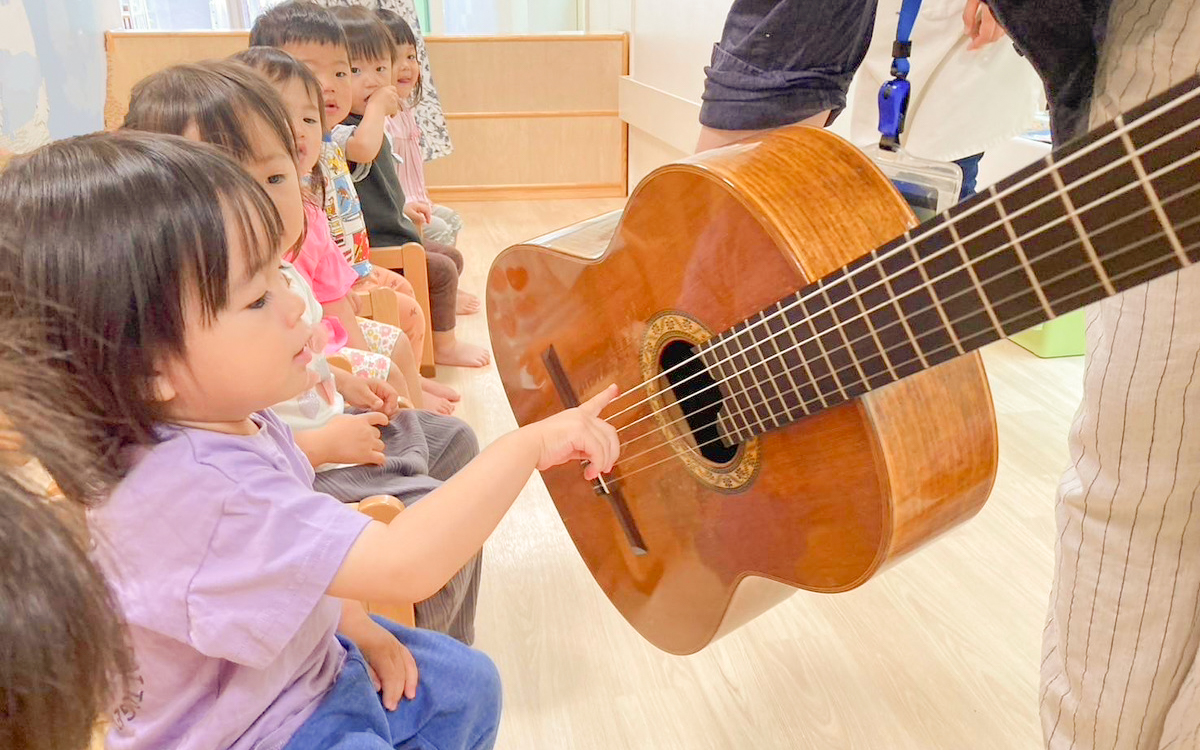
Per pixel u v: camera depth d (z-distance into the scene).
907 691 1.53
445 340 2.77
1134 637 0.96
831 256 0.96
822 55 1.26
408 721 1.04
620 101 4.62
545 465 0.98
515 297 1.36
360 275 2.28
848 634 1.66
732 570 1.18
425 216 3.18
